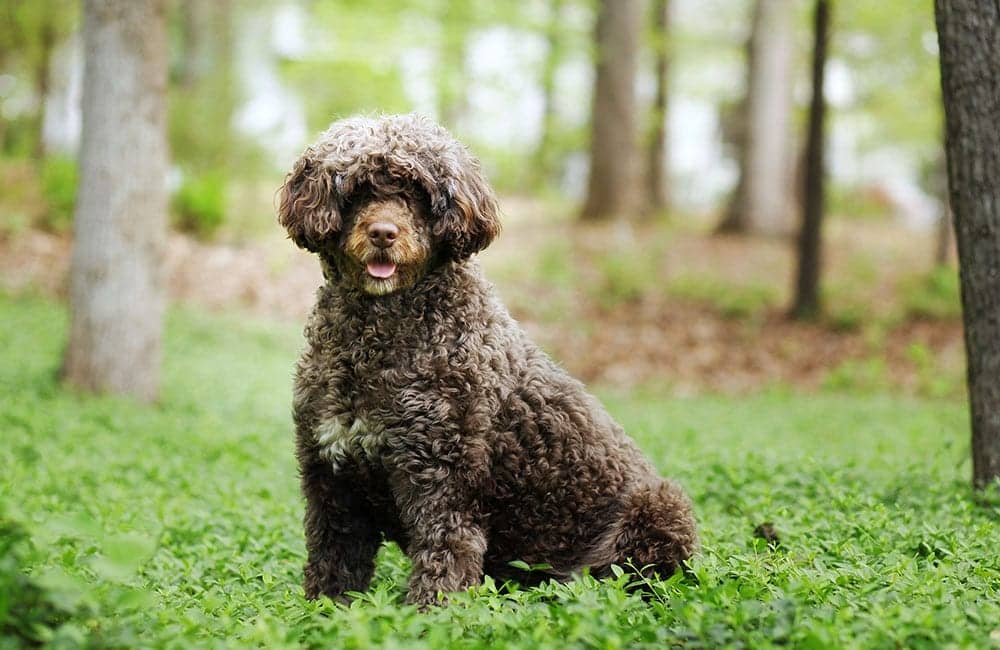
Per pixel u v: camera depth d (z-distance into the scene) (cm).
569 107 2995
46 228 1953
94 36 1107
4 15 2083
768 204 2478
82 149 1126
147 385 1145
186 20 2398
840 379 1580
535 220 2456
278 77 2217
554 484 467
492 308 467
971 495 644
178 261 1953
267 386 1331
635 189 2422
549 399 470
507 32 2220
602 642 356
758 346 1744
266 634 361
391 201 444
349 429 444
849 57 2248
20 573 340
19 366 1222
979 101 626
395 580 521
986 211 632
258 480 793
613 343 1741
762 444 953
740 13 3002
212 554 554
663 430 1043
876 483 701
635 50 2347
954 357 1669
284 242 2130
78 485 724
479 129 2483
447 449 439
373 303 441
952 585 441
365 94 2056
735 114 3369
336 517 472
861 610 403
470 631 387
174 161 2188
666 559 474
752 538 533
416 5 2033
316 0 2184
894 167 4228
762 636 361
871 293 2020
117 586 424
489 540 472
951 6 631
